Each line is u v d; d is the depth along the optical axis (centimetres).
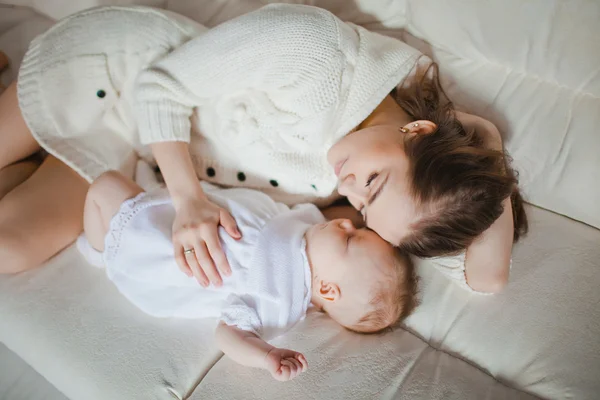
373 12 112
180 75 90
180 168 93
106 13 99
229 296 93
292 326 95
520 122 104
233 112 97
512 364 93
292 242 97
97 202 97
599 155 100
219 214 94
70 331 94
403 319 100
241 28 87
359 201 90
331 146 98
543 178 107
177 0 122
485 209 83
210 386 88
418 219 85
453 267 99
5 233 96
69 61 97
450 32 104
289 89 91
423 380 88
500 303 99
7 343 99
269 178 107
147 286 97
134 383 88
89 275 102
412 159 86
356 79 92
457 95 109
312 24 87
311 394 86
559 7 90
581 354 91
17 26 128
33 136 103
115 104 104
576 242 106
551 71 99
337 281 96
